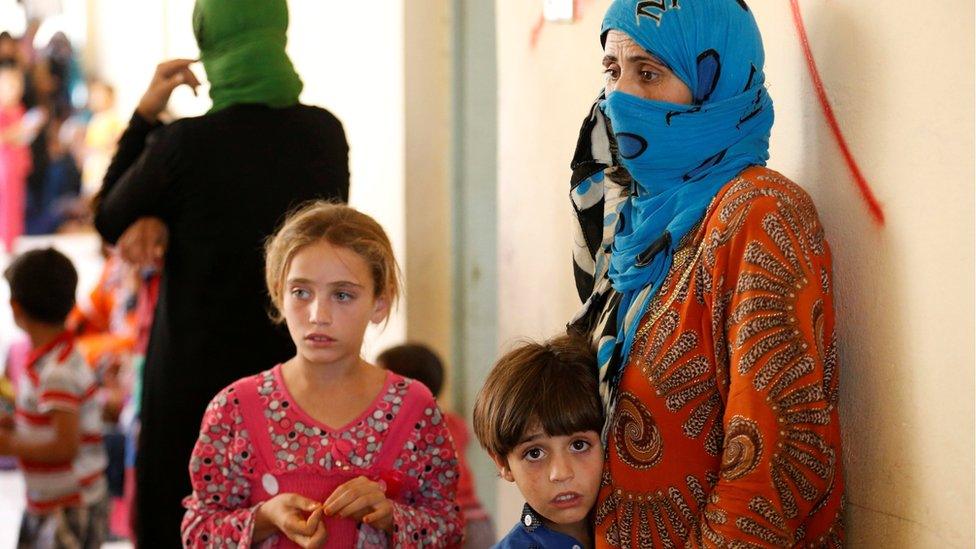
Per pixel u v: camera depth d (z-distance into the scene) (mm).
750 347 1507
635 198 1770
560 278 2812
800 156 1888
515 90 3158
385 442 2006
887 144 1657
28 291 3305
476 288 4078
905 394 1633
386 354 3186
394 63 4082
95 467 3500
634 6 1653
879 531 1698
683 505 1618
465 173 4051
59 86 9555
